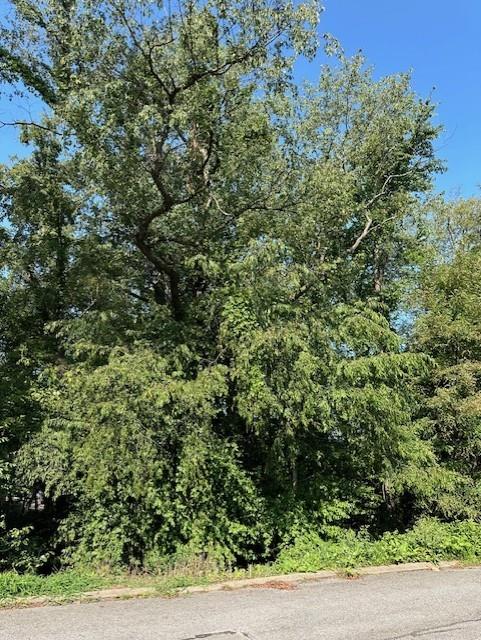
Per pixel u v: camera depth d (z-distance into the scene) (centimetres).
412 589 778
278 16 1032
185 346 1051
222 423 1121
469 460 1266
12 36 1434
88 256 1361
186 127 1144
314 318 1082
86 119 1020
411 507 1313
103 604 696
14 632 588
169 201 1142
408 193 2089
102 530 990
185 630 596
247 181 1277
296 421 1014
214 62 1069
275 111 1212
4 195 1525
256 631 594
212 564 927
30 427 1155
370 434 1123
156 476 940
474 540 1016
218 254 1191
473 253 1500
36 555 1107
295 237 1311
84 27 1029
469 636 580
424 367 1132
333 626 611
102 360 1099
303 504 1123
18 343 1417
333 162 1778
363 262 1892
